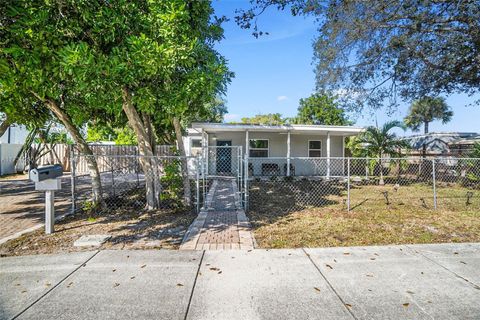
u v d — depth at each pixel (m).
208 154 16.31
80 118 7.09
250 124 14.01
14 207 7.73
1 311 2.66
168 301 2.84
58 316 2.59
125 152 18.16
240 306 2.76
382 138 13.68
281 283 3.22
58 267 3.65
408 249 4.35
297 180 14.87
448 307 2.76
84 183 13.43
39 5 4.47
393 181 14.80
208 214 6.71
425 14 8.66
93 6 4.82
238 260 3.88
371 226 5.77
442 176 15.64
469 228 5.64
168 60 4.88
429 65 10.16
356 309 2.71
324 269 3.61
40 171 4.93
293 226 5.76
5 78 4.69
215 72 5.96
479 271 3.58
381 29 9.85
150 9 5.25
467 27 8.84
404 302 2.84
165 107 5.80
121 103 5.70
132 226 5.68
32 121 7.20
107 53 5.47
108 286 3.15
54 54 4.79
